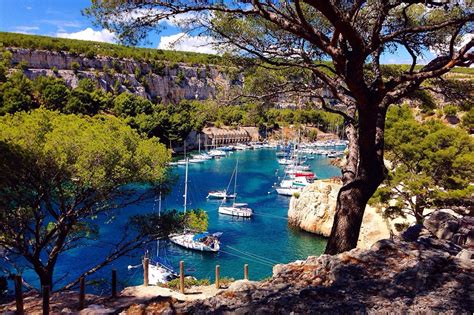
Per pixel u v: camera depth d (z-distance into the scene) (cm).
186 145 11131
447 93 991
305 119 13638
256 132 13250
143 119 9562
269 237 4350
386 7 703
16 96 7394
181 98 15438
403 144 2527
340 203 901
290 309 524
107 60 13762
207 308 562
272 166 9125
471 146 2505
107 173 1644
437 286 576
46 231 1778
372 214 3325
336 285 601
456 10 782
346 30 659
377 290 575
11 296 1399
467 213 2177
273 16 732
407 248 736
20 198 1501
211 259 3669
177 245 3894
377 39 718
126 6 768
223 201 5769
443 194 2295
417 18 964
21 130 1606
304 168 8419
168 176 1958
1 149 1374
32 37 14162
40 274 1631
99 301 1012
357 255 702
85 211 1691
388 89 772
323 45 739
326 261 681
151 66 14838
